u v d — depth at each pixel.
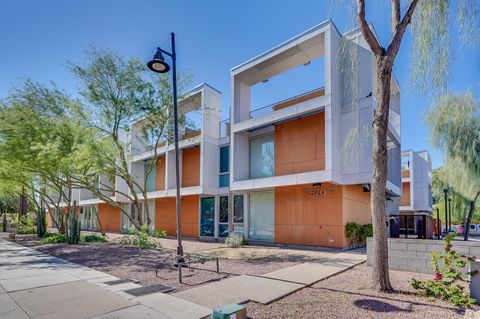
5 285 6.91
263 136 17.31
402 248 8.31
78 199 33.69
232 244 15.15
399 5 6.53
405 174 28.70
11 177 19.56
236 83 17.75
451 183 15.51
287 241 15.20
